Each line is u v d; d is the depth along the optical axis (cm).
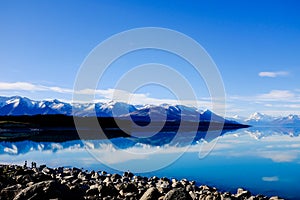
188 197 1456
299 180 2617
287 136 10069
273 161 3728
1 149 5131
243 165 3412
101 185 1791
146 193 1627
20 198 1370
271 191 2250
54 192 1422
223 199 1750
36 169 2742
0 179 1767
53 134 9631
